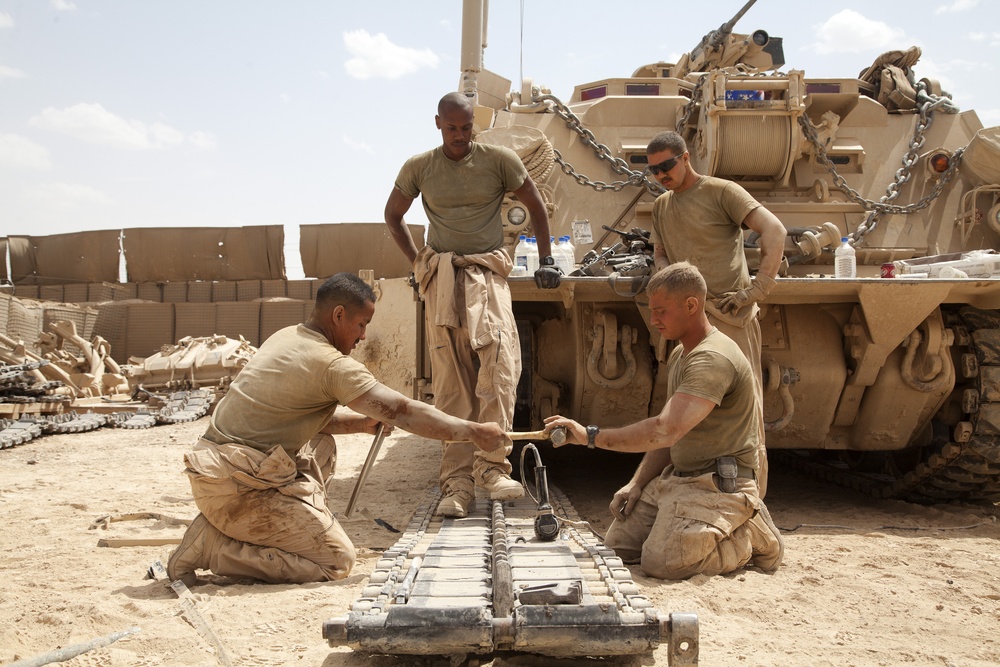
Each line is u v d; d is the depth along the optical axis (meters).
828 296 5.24
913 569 4.02
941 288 4.90
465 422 3.36
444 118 4.64
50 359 15.41
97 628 3.01
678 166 4.73
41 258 26.97
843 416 5.63
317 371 3.52
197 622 3.01
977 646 2.94
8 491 6.43
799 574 3.88
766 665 2.67
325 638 2.50
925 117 6.71
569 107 6.85
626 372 5.40
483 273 4.69
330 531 3.66
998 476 5.49
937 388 5.29
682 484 3.93
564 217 6.43
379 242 25.41
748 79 6.30
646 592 3.52
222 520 3.57
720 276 4.71
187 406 13.42
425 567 3.11
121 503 5.86
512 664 2.64
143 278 26.31
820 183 6.43
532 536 3.67
